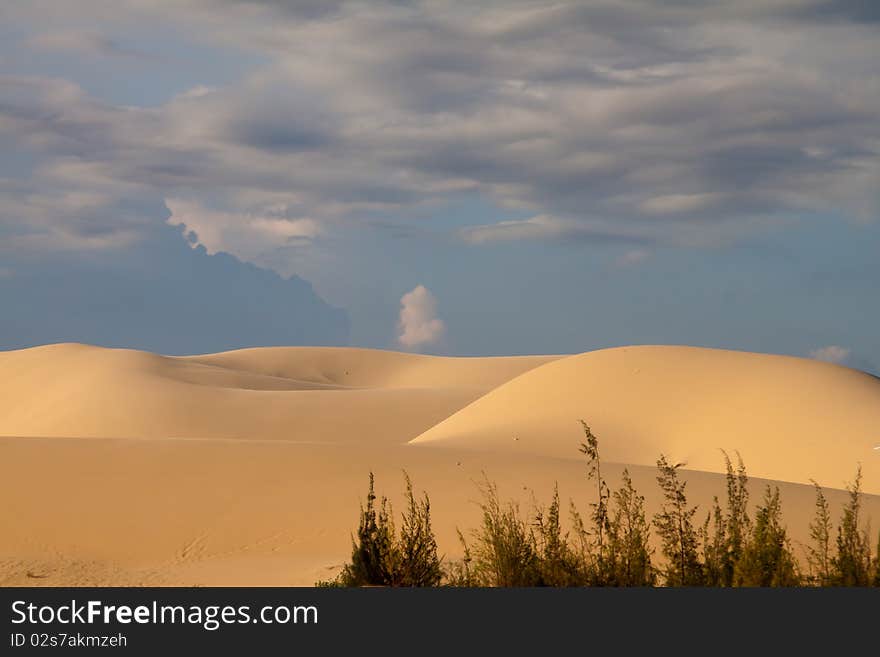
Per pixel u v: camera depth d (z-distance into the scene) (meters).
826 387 85.75
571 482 45.91
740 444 80.25
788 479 74.31
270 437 144.25
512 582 18.30
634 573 17.80
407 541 20.55
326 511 40.38
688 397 89.12
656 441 84.44
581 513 38.97
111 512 39.50
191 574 29.83
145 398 155.38
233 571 30.28
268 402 158.88
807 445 77.88
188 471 45.59
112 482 43.44
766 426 81.62
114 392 160.00
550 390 96.19
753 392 86.88
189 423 146.38
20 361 193.88
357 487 43.84
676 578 17.55
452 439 85.31
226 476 45.00
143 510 39.94
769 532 17.56
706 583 17.45
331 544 36.28
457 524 37.81
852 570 17.44
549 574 18.22
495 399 100.94
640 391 91.50
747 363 93.25
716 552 17.77
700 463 79.25
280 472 45.91
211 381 185.50
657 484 46.50
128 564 32.94
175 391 159.88
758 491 46.44
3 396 179.50
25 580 28.72
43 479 43.31
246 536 37.31
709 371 92.56
